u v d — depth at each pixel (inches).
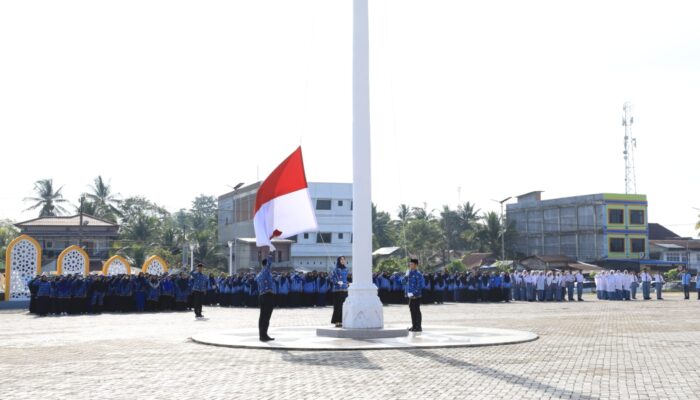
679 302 1663.4
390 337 729.0
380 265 2471.7
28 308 1546.5
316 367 526.3
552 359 563.8
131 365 545.3
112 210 3592.5
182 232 3440.0
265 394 412.8
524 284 1803.6
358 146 753.6
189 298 1456.7
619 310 1306.6
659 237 4210.1
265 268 724.7
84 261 1601.9
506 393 410.0
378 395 405.7
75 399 402.3
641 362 544.7
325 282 1523.1
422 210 4621.1
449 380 459.2
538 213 3457.2
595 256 3166.8
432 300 1583.4
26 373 507.2
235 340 717.9
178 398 403.2
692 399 390.0
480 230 3575.3
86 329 920.3
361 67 753.6
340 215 2972.4
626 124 3575.3
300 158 787.4
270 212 772.6
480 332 797.2
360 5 758.5
